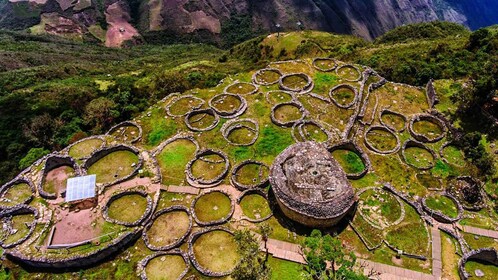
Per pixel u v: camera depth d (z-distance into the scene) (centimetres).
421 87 4719
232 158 3688
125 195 3284
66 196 3086
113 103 4662
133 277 2762
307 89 4600
